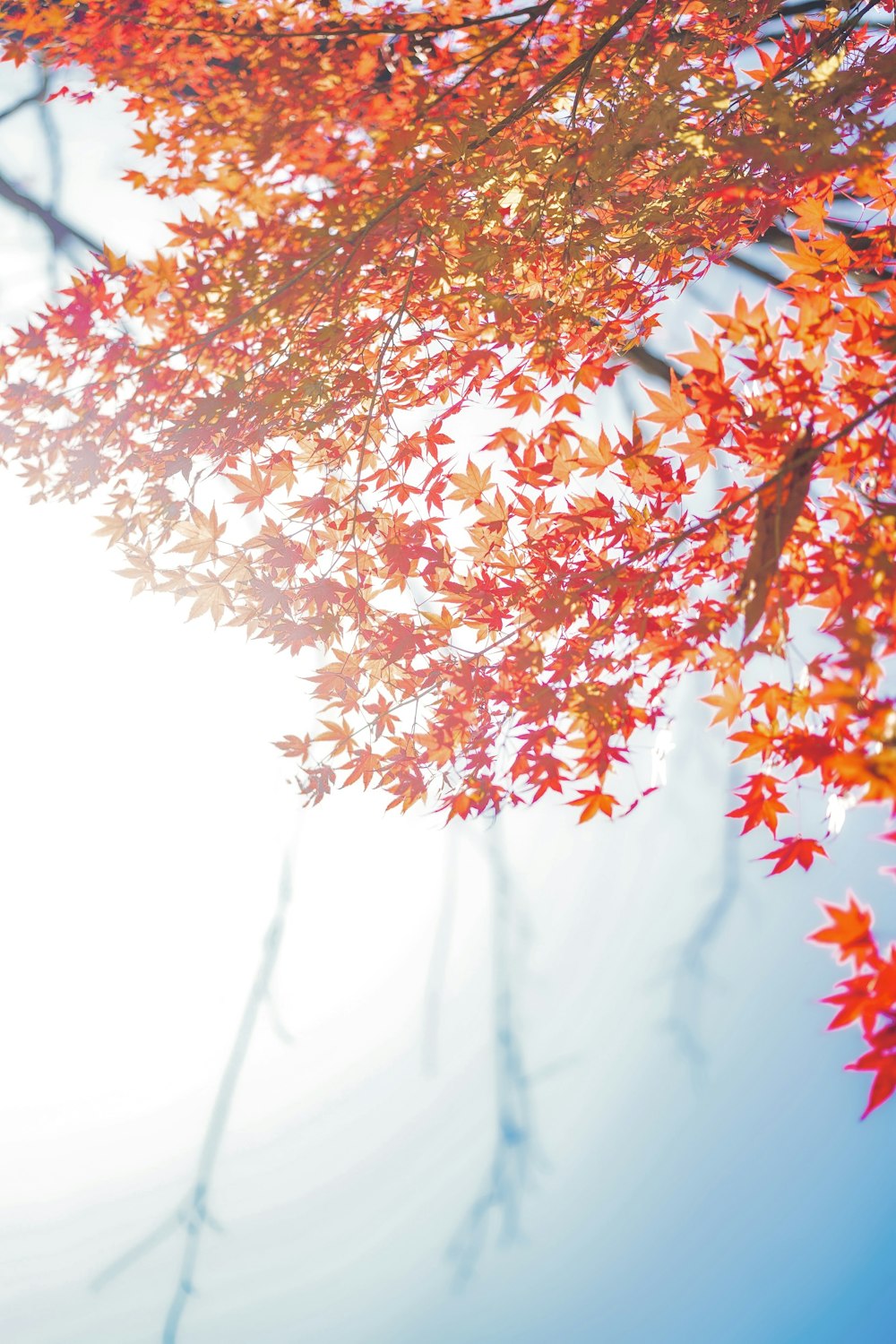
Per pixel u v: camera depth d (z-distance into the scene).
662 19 2.62
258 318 2.48
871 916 1.36
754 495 1.99
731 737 1.98
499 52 2.70
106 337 2.46
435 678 2.39
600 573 2.26
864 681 1.41
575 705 2.16
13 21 2.53
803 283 1.99
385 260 2.56
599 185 2.42
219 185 2.58
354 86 2.60
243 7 2.55
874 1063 1.29
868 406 1.86
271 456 2.66
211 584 2.43
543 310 2.50
